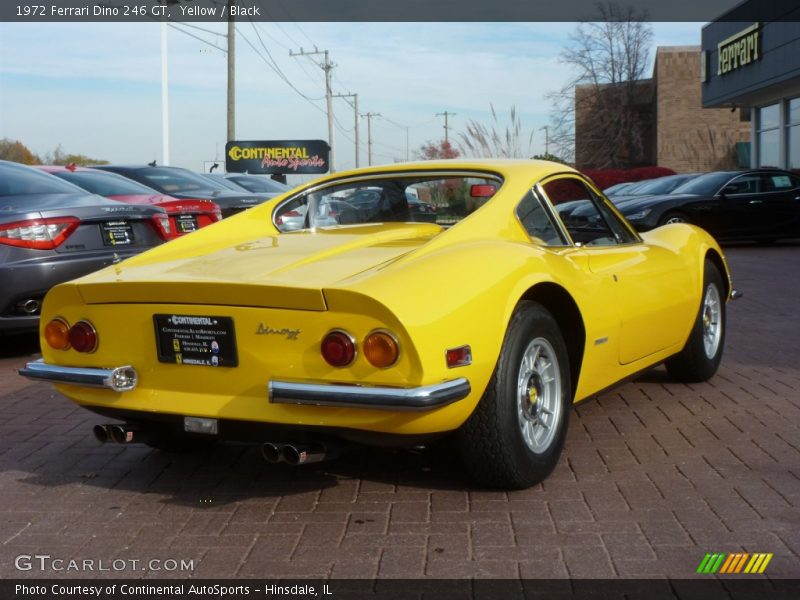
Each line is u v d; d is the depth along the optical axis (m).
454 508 3.66
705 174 16.58
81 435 4.95
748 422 4.84
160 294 3.48
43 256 6.57
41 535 3.50
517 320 3.65
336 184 4.65
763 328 7.83
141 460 4.47
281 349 3.32
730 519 3.47
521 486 3.78
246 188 16.16
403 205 4.46
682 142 40.69
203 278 3.47
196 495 3.93
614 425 4.85
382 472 4.16
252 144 36.50
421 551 3.23
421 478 4.06
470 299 3.38
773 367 6.25
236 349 3.39
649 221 15.19
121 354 3.65
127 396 3.65
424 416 3.28
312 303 3.22
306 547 3.30
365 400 3.15
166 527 3.55
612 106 45.09
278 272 3.51
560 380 3.94
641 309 4.64
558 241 4.31
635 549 3.21
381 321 3.15
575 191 4.62
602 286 4.25
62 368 3.73
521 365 3.68
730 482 3.90
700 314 5.51
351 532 3.43
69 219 6.72
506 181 4.20
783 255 14.40
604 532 3.37
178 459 4.48
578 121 45.75
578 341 4.11
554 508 3.63
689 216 15.29
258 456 4.50
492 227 3.94
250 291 3.29
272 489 3.98
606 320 4.26
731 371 6.15
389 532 3.42
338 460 4.36
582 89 45.53
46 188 7.23
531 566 3.08
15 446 4.75
